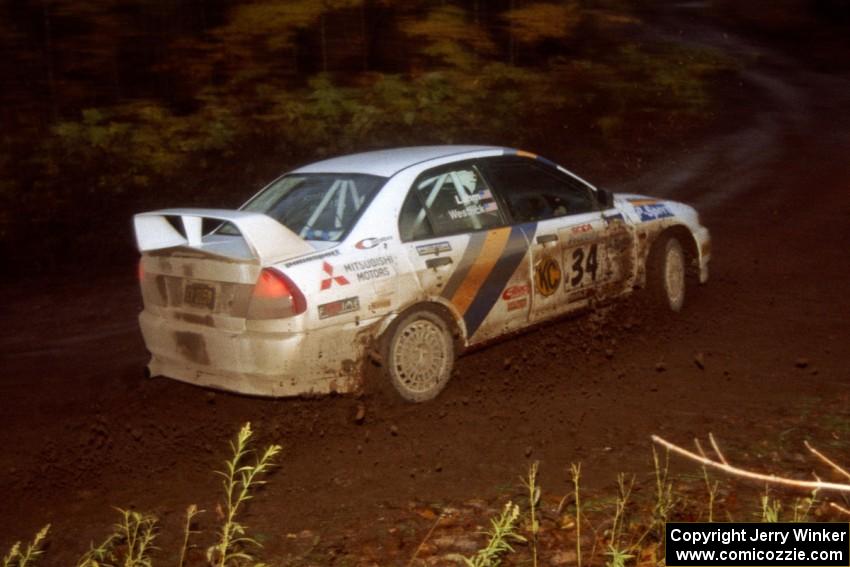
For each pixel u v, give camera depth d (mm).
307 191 6172
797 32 30594
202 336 5566
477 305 6105
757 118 22453
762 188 14859
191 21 8852
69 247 11703
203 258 5523
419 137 13805
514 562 3984
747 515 4270
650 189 15297
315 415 5699
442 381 5965
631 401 5922
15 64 8789
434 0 9617
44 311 9266
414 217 5926
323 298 5359
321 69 9617
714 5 18547
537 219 6547
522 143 15188
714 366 6535
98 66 8898
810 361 6590
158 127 9125
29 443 5637
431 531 4246
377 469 5031
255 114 9508
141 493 4875
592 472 4871
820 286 8734
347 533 4301
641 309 7477
